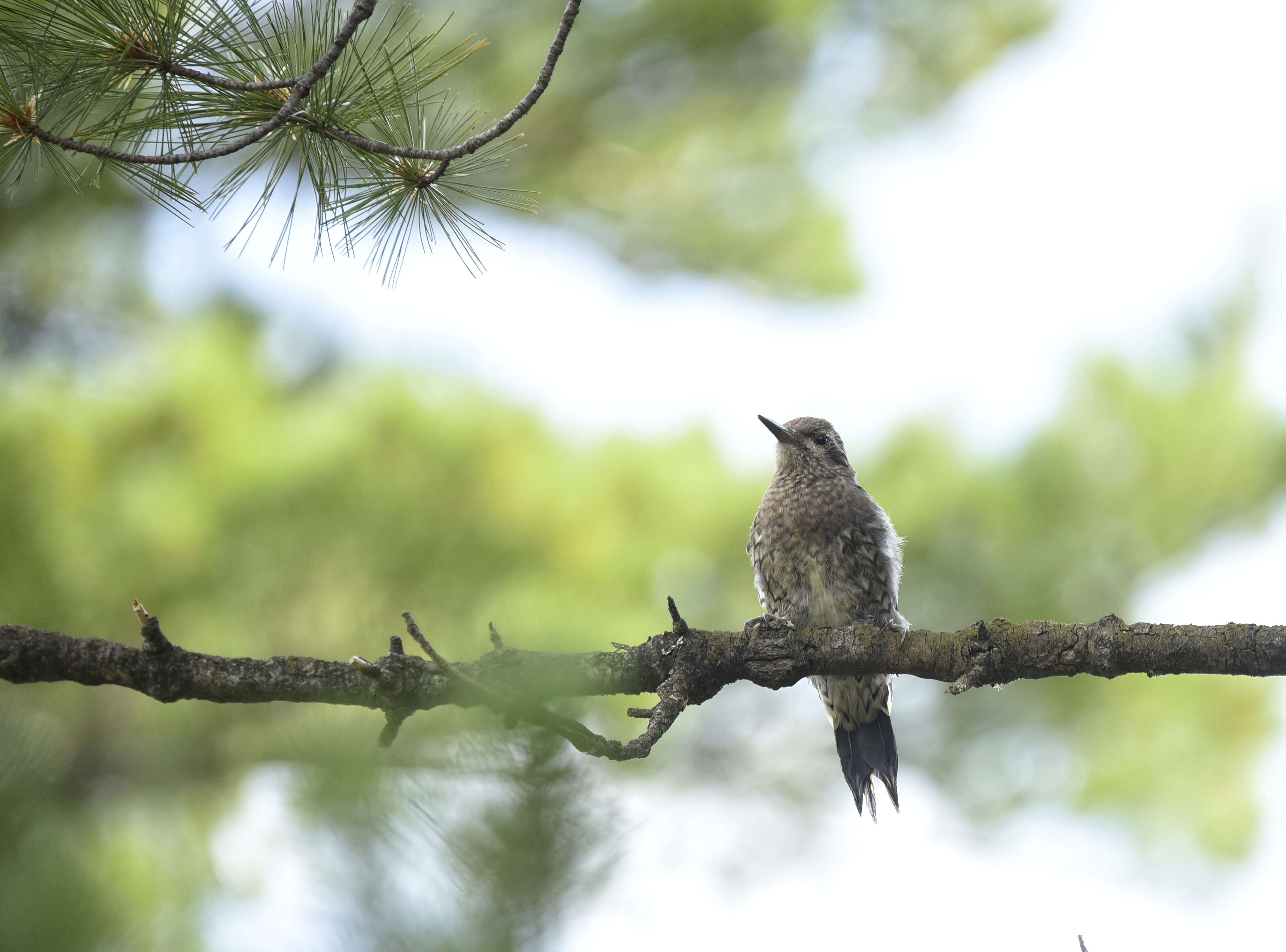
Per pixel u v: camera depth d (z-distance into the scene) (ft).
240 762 36.83
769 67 56.08
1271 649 19.63
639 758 17.34
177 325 45.32
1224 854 50.62
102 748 36.60
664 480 42.91
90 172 26.35
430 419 39.78
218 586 37.70
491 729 13.51
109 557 36.91
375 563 38.22
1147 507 47.21
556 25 51.55
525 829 12.73
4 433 36.65
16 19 16.84
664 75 55.31
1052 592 46.68
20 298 46.47
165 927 13.78
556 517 40.06
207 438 38.50
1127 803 52.21
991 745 53.67
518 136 18.31
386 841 12.22
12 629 18.71
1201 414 47.96
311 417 39.96
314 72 16.80
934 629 46.29
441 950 11.85
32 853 12.44
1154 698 51.96
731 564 42.68
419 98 19.35
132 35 16.76
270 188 18.07
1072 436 47.65
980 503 46.06
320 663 19.16
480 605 37.37
